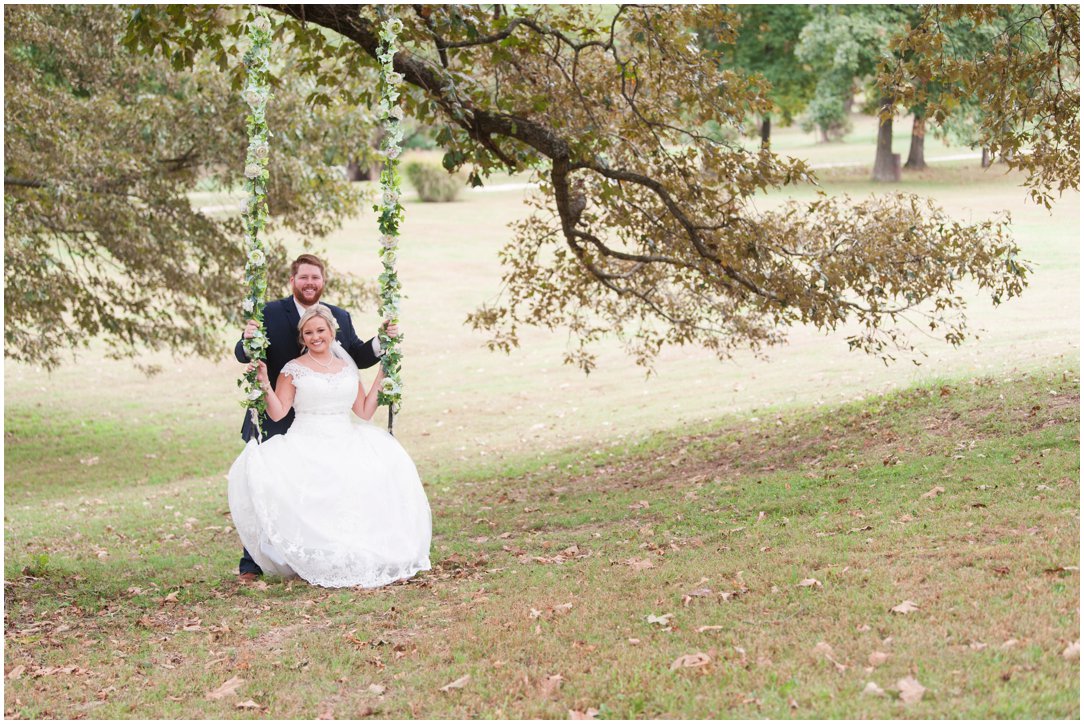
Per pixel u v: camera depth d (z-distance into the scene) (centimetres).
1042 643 421
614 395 1909
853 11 3784
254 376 675
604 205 1077
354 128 1688
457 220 4256
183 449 1764
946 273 1007
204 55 1520
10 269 1553
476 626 532
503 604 574
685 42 951
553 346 2480
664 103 1068
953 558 542
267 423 710
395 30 719
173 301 1766
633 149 1081
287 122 1577
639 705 410
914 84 989
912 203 1033
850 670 419
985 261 998
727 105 984
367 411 731
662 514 823
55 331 1686
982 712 369
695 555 648
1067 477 688
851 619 475
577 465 1255
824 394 1499
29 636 576
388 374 714
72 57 1588
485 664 477
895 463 847
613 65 1093
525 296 1270
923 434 933
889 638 443
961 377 1271
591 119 1050
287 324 711
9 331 1622
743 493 850
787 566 577
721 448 1154
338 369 705
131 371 2439
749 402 1581
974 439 874
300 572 670
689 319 1239
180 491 1369
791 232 1028
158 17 973
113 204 1521
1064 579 487
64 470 1620
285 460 682
